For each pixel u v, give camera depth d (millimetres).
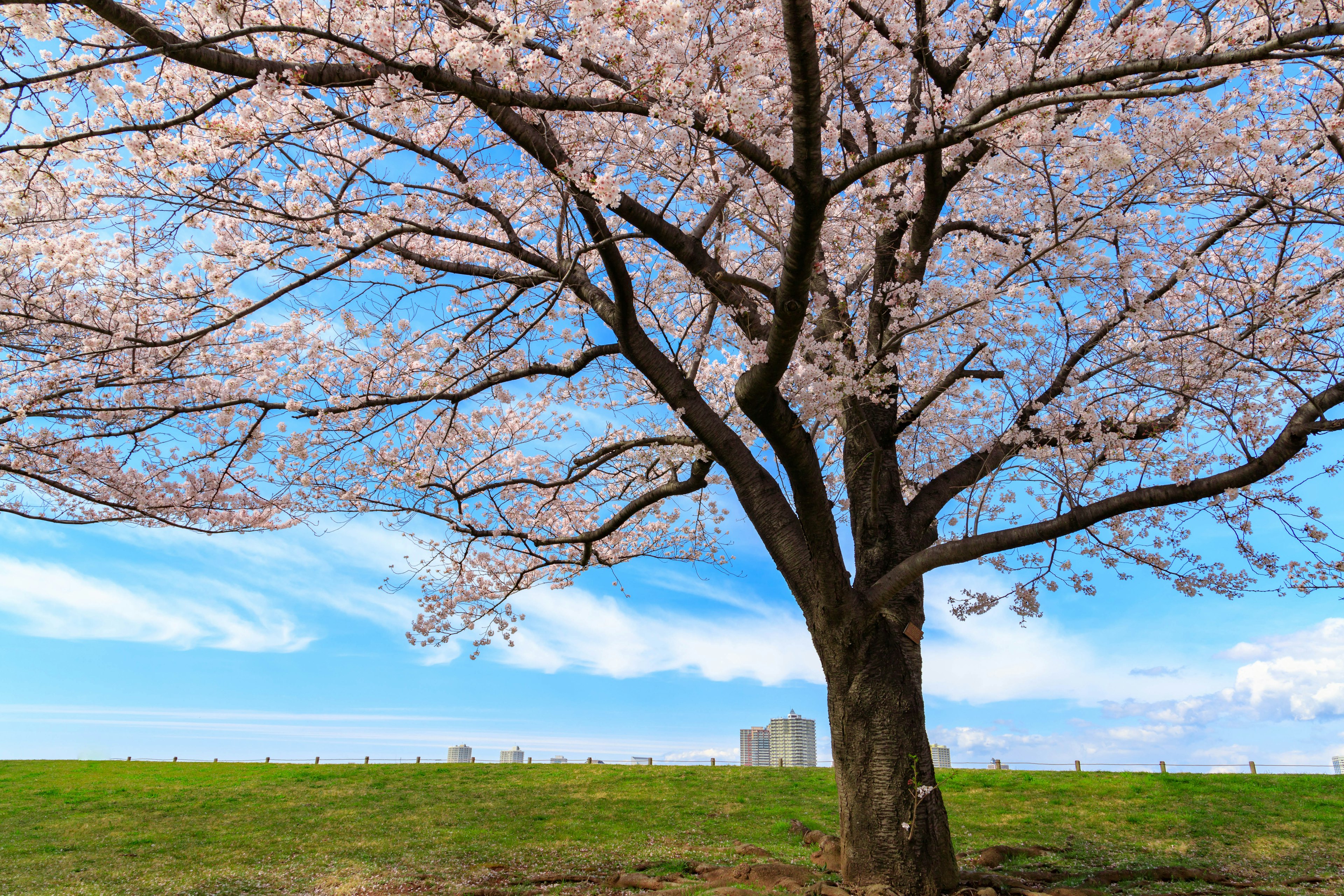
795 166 5344
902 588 7734
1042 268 7590
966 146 7477
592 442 9641
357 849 10805
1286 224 6762
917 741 7562
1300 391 6738
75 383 8172
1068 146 6199
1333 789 13648
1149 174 6352
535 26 6070
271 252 7379
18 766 18438
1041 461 7691
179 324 7910
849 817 7508
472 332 7957
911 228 8242
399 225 7570
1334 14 5867
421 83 5164
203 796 14633
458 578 10578
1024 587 8531
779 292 6254
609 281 7449
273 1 5840
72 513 9148
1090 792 13875
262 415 8109
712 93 4898
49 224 7699
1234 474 6836
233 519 9883
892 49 7074
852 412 8055
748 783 15750
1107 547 8234
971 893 7023
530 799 14242
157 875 9641
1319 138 6582
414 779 16391
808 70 4898
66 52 5840
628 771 17156
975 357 8539
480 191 7500
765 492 8008
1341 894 8047
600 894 7984
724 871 8227
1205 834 11180
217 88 6715
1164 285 8289
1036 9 8062
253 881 9289
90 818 12898
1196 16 6281
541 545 9547
